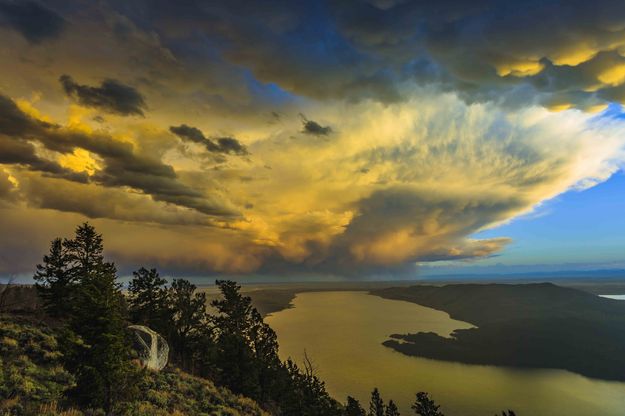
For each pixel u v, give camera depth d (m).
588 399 136.00
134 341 32.56
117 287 21.53
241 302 51.34
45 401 19.08
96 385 19.17
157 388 27.86
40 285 33.91
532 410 123.88
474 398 132.62
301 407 46.41
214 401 30.55
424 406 72.56
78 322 19.83
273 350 51.94
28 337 28.00
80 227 35.78
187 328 46.50
